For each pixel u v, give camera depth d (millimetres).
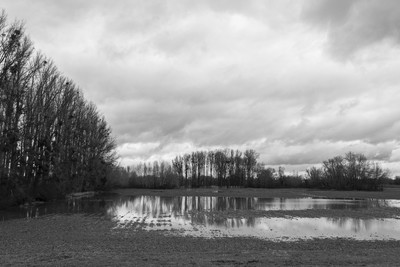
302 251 18703
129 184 134375
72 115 64375
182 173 158000
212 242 22250
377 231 28328
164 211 44719
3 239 22938
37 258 15469
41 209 45469
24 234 25234
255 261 14633
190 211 44656
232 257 15883
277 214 40531
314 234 26453
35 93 50938
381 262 14562
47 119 53250
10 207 45906
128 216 38406
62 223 31688
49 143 53562
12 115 42062
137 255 16562
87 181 82812
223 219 35812
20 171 48500
